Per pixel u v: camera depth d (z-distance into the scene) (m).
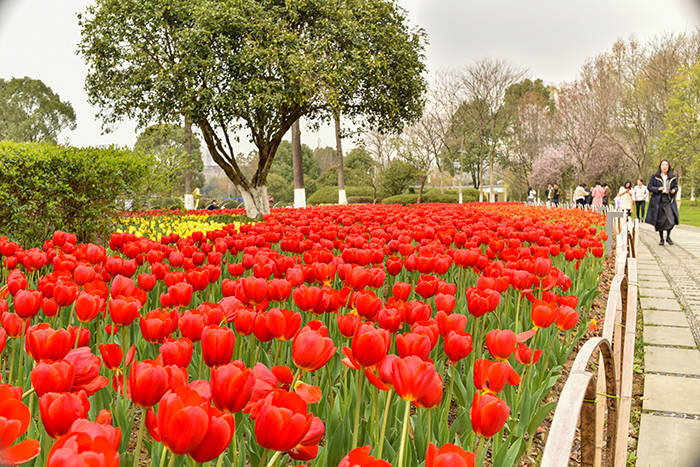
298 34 16.86
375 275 3.50
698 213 35.16
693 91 38.62
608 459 2.43
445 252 5.65
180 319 2.34
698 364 5.16
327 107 18.41
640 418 4.03
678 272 10.45
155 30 16.25
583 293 5.56
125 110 17.06
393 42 18.48
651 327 6.48
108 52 16.61
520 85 77.06
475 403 1.66
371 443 2.16
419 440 2.33
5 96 61.75
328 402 2.73
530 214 14.30
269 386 1.58
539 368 3.74
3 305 2.42
